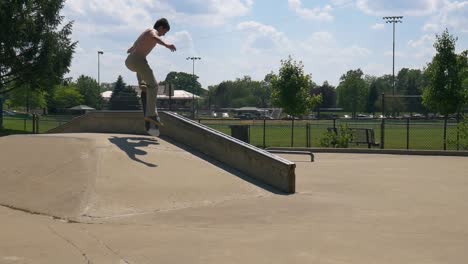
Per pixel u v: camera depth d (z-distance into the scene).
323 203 7.91
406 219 6.80
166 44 9.52
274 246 5.35
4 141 9.82
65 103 92.88
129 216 6.70
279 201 8.01
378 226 6.37
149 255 4.97
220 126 43.81
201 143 10.57
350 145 25.27
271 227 6.25
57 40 32.44
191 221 6.51
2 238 5.55
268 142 28.88
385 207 7.64
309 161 14.98
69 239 5.54
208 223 6.42
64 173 7.98
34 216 6.67
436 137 34.84
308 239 5.66
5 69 32.09
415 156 16.89
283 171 8.87
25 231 5.87
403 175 11.56
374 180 10.66
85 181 7.61
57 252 5.04
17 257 4.87
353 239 5.68
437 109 20.25
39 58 31.77
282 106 29.91
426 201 8.20
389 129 49.00
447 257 5.00
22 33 30.36
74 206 6.90
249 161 9.55
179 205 7.36
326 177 11.08
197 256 4.96
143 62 9.73
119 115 12.22
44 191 7.48
